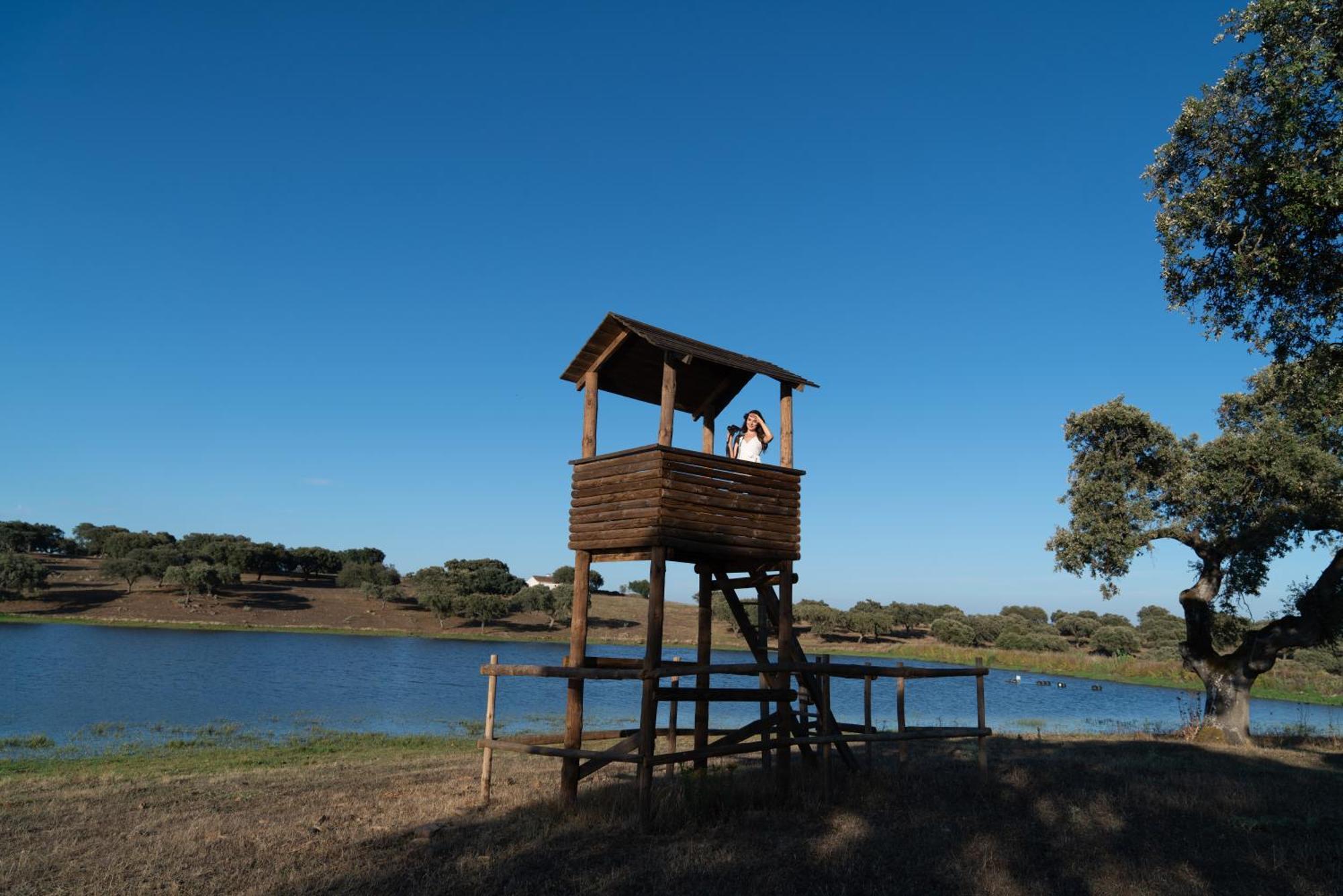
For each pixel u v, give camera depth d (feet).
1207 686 83.97
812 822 39.65
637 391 52.39
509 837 37.01
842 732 50.62
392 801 47.06
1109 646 308.60
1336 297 45.75
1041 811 41.27
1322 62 43.06
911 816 40.32
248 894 29.27
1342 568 77.51
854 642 366.02
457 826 39.50
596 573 568.41
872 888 29.45
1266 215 46.55
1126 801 43.73
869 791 46.24
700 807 41.19
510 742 44.55
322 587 466.29
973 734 49.65
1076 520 89.81
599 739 47.93
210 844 36.06
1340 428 76.43
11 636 242.58
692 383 51.67
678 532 41.42
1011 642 328.90
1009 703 157.89
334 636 330.13
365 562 530.68
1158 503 88.28
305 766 65.87
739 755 68.13
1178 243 51.08
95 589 380.37
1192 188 51.08
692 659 234.99
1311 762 62.59
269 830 38.65
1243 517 82.74
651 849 34.73
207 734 92.79
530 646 334.65
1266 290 48.21
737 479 44.65
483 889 29.60
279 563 478.59
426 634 363.35
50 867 32.58
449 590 412.98
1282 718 134.41
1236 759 63.31
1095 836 36.45
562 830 38.11
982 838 35.96
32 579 348.38
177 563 412.36
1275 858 32.63
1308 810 42.11
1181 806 42.47
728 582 50.96
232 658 209.56
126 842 36.55
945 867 31.73
